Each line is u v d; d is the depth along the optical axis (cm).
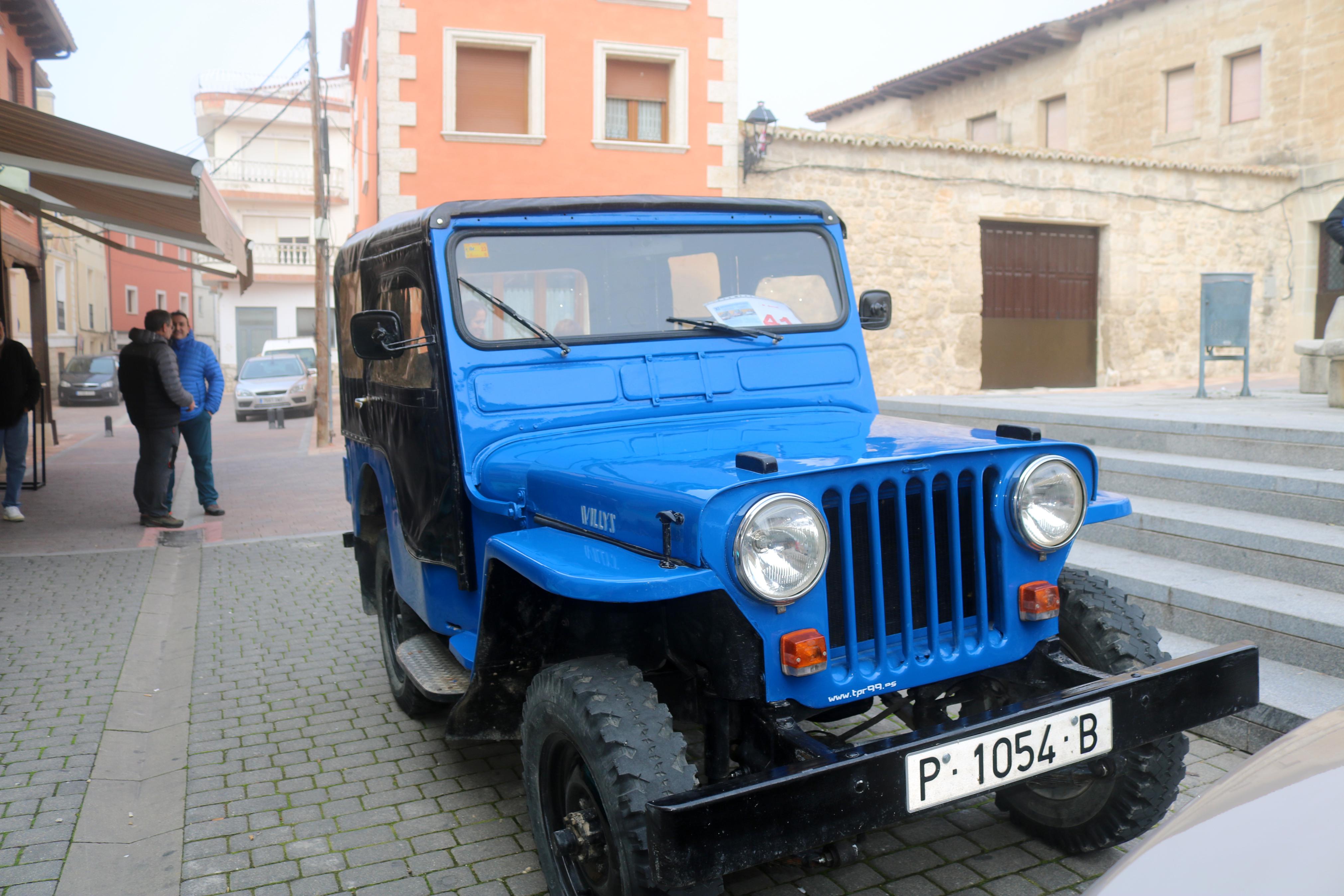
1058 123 2184
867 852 325
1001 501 276
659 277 358
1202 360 1002
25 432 951
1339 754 177
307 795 378
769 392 368
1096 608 298
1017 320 1664
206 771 402
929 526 264
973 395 1498
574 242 347
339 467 1406
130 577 727
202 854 333
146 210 878
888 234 1546
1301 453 580
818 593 250
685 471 266
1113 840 301
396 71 1493
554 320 342
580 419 337
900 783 232
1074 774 313
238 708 472
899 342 1559
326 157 1844
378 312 329
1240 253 1781
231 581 726
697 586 233
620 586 230
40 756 412
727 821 214
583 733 245
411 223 349
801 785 222
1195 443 643
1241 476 557
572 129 1573
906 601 262
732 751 280
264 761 411
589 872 262
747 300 373
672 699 298
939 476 269
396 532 403
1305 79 1772
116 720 453
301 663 540
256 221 3931
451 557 334
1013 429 297
